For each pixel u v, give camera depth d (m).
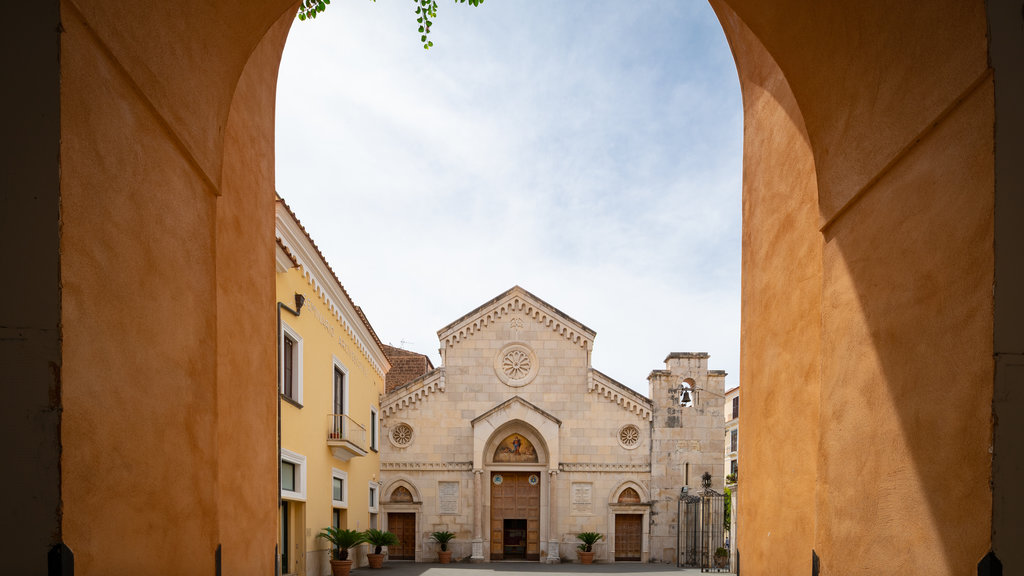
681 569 23.59
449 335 26.92
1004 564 2.21
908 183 2.93
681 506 25.80
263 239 5.47
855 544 3.27
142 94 2.98
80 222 2.46
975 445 2.34
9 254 2.25
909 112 2.91
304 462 14.10
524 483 26.52
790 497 4.38
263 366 5.38
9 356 2.23
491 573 19.97
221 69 3.93
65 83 2.38
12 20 2.31
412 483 25.97
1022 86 2.32
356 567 20.92
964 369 2.43
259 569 5.10
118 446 2.71
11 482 2.21
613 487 26.16
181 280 3.44
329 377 16.47
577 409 26.66
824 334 3.80
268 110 5.68
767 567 4.80
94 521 2.49
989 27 2.35
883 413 3.05
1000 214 2.29
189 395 3.48
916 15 2.83
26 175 2.28
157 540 3.04
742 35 5.75
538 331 27.12
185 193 3.52
